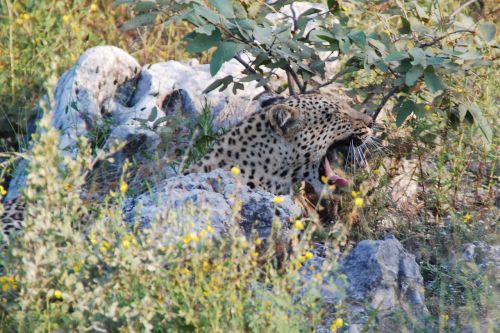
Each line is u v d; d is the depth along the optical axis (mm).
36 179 10836
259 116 16812
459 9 17953
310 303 11125
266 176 16844
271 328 10680
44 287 10836
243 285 11062
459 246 14789
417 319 12703
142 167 17344
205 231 11453
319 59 17859
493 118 18031
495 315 12609
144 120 17641
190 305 10688
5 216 15266
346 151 17719
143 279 10836
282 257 13539
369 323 11719
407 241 15711
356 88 18016
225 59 15602
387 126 18141
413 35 17531
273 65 17109
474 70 18531
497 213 16172
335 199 16969
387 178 17156
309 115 16750
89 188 16859
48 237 10805
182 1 16625
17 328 10961
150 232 11086
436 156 18078
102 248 10977
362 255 13742
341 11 18078
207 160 16562
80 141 11422
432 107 17031
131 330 10367
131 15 25891
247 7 17969
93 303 10562
